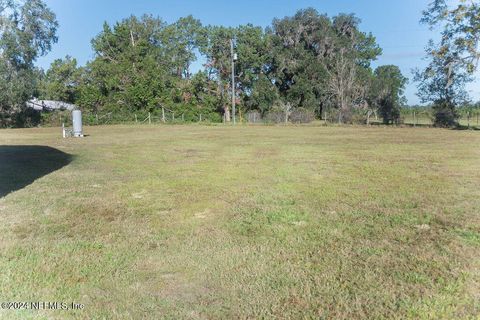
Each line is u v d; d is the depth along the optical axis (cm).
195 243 443
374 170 947
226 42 5006
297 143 1702
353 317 292
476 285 338
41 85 4906
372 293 325
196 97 5072
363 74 5103
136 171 944
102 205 614
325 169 964
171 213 571
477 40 2814
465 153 1303
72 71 5241
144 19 5450
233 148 1486
